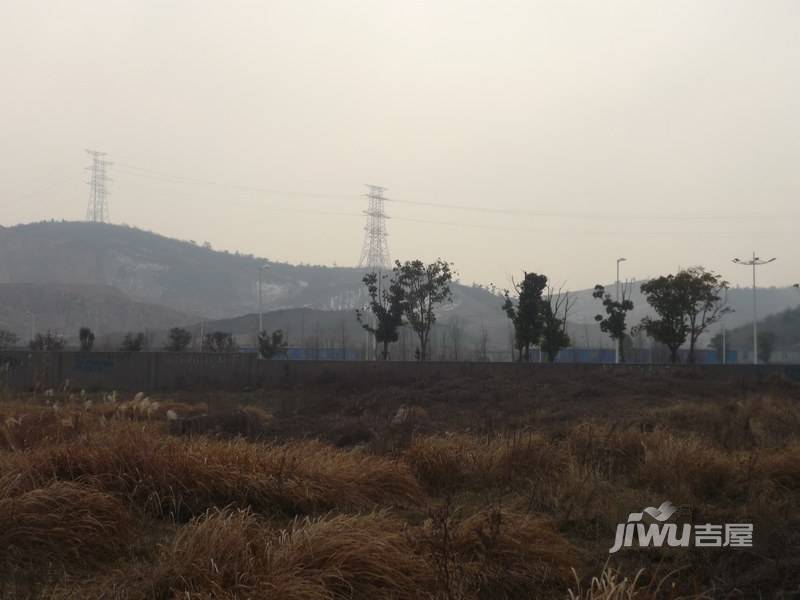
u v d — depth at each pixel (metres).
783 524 7.21
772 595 5.47
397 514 7.98
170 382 32.84
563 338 43.59
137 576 5.57
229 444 8.84
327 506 7.88
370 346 64.06
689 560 6.15
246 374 33.16
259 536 5.75
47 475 7.46
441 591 5.14
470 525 6.39
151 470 7.79
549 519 7.37
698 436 12.55
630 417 17.22
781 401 20.34
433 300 45.47
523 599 5.42
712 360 60.62
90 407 13.75
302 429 14.62
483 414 17.53
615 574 5.43
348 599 5.16
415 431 12.77
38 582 5.51
